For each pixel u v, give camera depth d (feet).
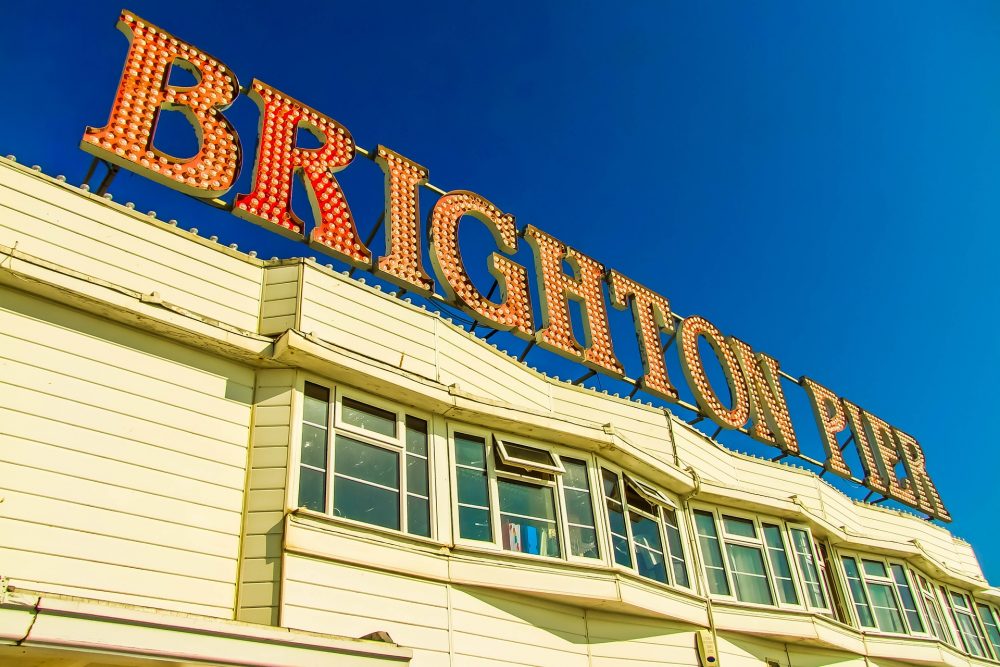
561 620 43.01
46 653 22.65
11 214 34.32
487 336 55.52
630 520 49.24
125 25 45.37
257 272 40.88
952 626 77.36
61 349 33.24
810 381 85.15
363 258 49.32
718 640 52.13
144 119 43.09
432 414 43.11
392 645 29.30
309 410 38.37
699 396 66.23
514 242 60.44
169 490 33.47
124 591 30.66
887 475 88.74
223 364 37.65
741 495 57.93
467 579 39.45
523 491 44.62
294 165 49.42
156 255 37.76
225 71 48.47
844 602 64.75
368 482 38.70
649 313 67.77
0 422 30.55
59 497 30.68
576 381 59.93
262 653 26.12
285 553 34.12
